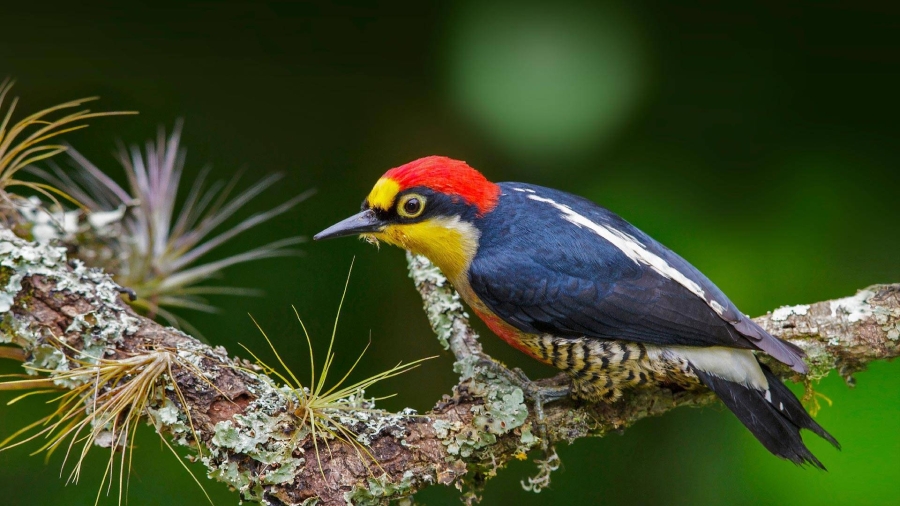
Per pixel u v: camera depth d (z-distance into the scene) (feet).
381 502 23.61
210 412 23.22
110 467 21.38
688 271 27.55
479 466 25.45
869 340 27.96
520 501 37.78
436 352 40.22
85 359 23.68
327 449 23.34
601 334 27.04
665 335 26.45
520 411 25.50
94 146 41.16
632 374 27.02
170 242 29.09
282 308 40.04
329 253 41.14
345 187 42.04
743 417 25.98
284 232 41.47
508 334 29.04
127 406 23.21
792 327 28.37
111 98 41.63
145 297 28.68
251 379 23.81
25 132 40.75
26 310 23.76
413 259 30.68
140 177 28.94
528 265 27.53
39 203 27.22
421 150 42.01
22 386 22.02
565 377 28.84
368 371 39.75
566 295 27.14
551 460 26.73
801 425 26.37
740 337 26.07
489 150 41.63
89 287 24.39
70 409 22.49
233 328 39.52
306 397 23.36
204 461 23.07
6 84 40.65
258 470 22.93
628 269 27.25
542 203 28.89
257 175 41.91
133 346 23.98
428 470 24.13
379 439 23.98
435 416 25.20
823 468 25.31
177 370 23.26
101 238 28.50
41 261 24.02
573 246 27.61
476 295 28.37
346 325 40.11
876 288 28.73
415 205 28.09
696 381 26.94
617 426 27.58
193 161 41.73
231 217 41.47
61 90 41.29
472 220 28.32
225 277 40.37
